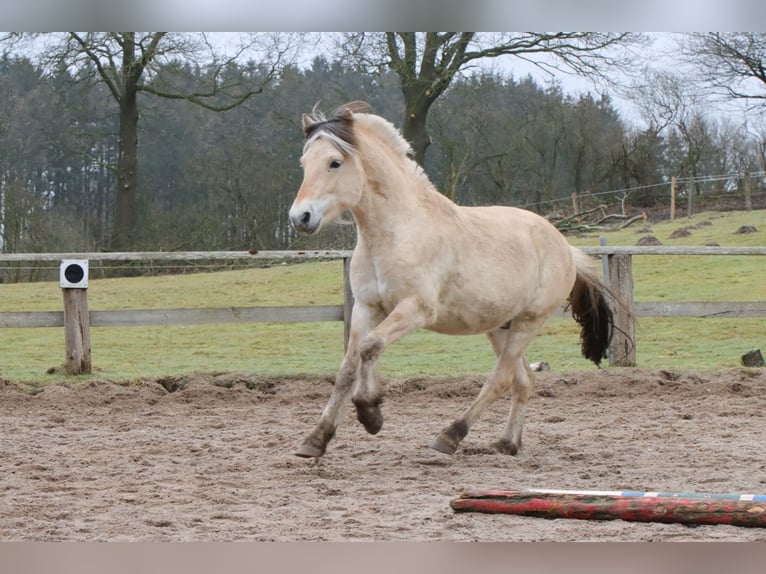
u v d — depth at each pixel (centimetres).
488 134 4350
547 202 4425
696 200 4506
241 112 4575
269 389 1248
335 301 2527
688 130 4991
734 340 1755
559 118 4719
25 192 3825
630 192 4784
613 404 1130
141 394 1179
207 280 3069
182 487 675
